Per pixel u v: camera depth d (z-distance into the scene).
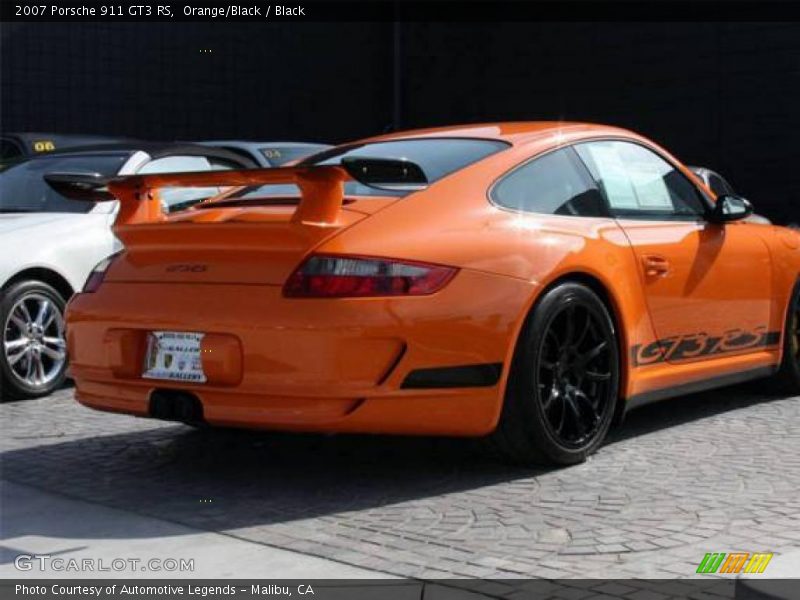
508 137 5.13
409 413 4.30
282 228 4.24
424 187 4.66
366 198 4.61
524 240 4.64
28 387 6.54
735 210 5.66
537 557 3.69
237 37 16.62
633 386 5.11
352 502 4.39
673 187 5.64
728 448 5.21
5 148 10.58
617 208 5.25
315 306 4.19
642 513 4.17
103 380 4.68
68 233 6.84
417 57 18.14
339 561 3.70
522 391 4.57
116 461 5.11
